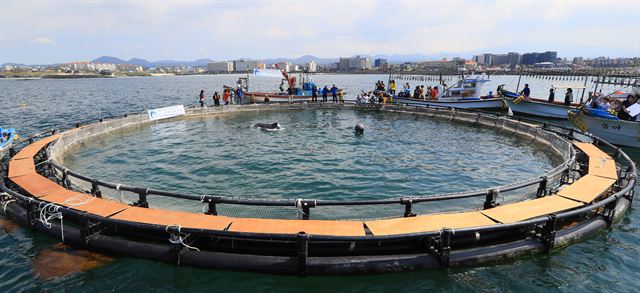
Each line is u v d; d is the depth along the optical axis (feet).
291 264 25.95
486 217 29.40
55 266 27.61
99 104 177.68
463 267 27.04
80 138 71.87
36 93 259.80
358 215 35.53
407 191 45.57
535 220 27.91
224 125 94.63
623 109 77.00
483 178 51.19
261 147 69.82
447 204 38.29
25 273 27.02
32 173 42.42
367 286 25.27
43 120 121.08
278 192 44.83
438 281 25.80
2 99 202.18
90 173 52.95
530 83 356.79
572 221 33.76
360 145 72.13
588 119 80.69
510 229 29.96
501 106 125.39
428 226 27.61
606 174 41.68
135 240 30.12
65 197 33.65
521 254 28.43
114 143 73.31
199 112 108.17
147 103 183.11
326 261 25.94
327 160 60.29
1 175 46.39
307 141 75.61
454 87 130.21
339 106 124.16
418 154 65.00
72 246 30.12
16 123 114.21
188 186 47.16
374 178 50.65
